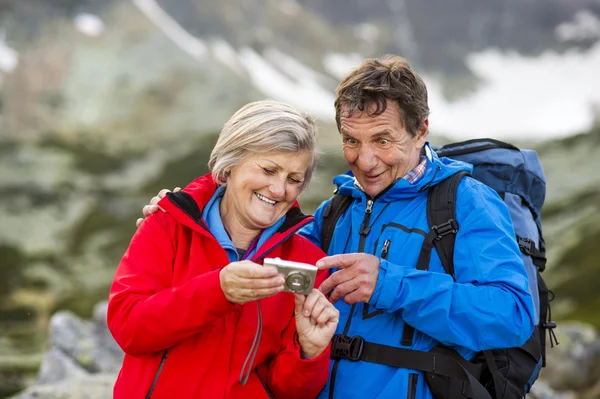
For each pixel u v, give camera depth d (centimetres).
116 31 15112
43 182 8181
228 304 314
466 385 359
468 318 350
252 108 346
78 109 12612
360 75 374
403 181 383
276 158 337
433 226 374
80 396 693
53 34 14738
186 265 346
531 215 439
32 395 702
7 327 4534
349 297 359
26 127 11894
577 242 5931
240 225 362
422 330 359
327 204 432
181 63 14025
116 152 9331
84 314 5106
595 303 4616
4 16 14862
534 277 420
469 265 366
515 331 352
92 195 8025
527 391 409
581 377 1384
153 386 331
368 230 392
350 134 381
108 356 1033
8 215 7375
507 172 432
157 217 358
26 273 6225
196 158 9112
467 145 446
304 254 371
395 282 355
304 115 352
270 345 350
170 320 316
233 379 337
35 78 13362
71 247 6919
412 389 364
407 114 373
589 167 7950
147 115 12362
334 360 383
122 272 345
